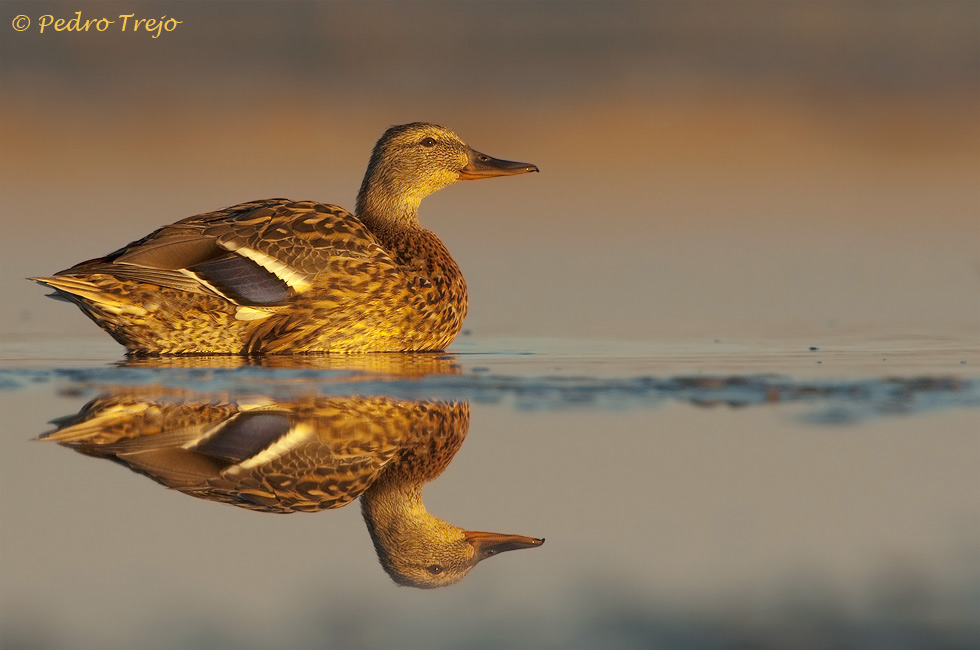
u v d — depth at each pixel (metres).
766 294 16.19
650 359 11.59
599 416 8.91
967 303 15.45
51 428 8.48
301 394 9.64
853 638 5.30
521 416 8.94
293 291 12.53
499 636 5.48
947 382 10.01
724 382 10.11
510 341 13.17
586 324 14.32
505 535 6.95
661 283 16.97
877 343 12.61
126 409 9.06
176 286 12.04
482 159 14.99
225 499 7.22
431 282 13.28
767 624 5.50
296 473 7.68
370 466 7.87
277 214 12.89
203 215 12.96
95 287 11.98
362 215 14.91
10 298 15.77
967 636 5.28
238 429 8.59
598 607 5.80
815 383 10.02
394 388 9.92
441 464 7.91
